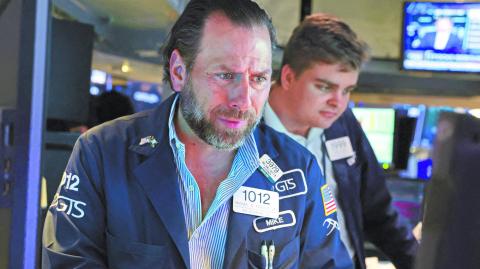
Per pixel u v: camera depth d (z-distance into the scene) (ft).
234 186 4.23
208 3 3.84
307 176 4.62
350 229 6.53
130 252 4.01
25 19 3.27
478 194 2.54
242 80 3.74
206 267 4.14
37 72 3.30
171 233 3.98
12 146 3.29
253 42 3.76
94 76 12.07
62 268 3.87
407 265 6.95
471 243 2.55
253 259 4.21
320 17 6.14
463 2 9.72
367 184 6.88
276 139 4.73
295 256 4.38
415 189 10.87
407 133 11.69
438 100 11.24
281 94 6.39
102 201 4.10
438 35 9.89
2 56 3.31
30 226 3.30
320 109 6.14
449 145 2.73
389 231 7.07
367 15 10.50
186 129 4.21
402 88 11.14
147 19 8.81
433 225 2.80
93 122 10.02
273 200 4.34
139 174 4.08
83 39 7.56
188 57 3.89
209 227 4.17
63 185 4.13
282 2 10.26
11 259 3.29
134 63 11.09
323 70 5.90
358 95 11.59
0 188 3.30
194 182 4.18
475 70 9.87
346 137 6.68
